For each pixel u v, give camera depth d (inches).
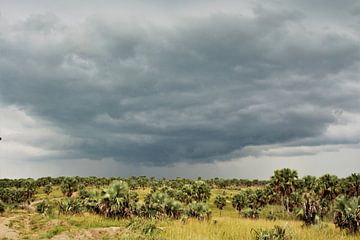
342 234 1044.5
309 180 2082.9
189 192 2785.4
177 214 1449.3
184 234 920.9
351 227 1096.8
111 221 1233.4
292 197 2453.2
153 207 1419.8
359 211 1109.7
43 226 1088.2
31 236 933.8
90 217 1299.2
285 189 2329.0
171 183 5108.3
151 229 989.8
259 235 898.7
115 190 1369.3
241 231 1011.9
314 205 1541.6
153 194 1531.7
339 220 1136.8
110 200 1342.3
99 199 1386.6
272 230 928.3
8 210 1718.8
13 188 3393.2
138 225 1047.6
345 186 1989.4
